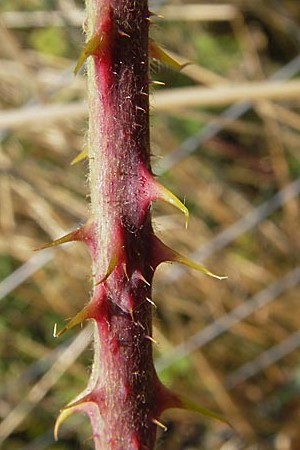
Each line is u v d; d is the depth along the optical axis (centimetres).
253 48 50
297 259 45
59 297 41
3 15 42
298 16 51
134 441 16
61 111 32
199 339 40
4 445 39
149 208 15
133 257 15
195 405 16
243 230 43
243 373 41
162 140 44
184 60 43
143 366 16
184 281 42
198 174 45
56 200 41
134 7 14
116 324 15
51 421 40
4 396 40
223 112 47
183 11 47
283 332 42
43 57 44
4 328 41
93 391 16
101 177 15
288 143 47
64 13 41
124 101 15
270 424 41
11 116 32
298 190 45
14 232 41
